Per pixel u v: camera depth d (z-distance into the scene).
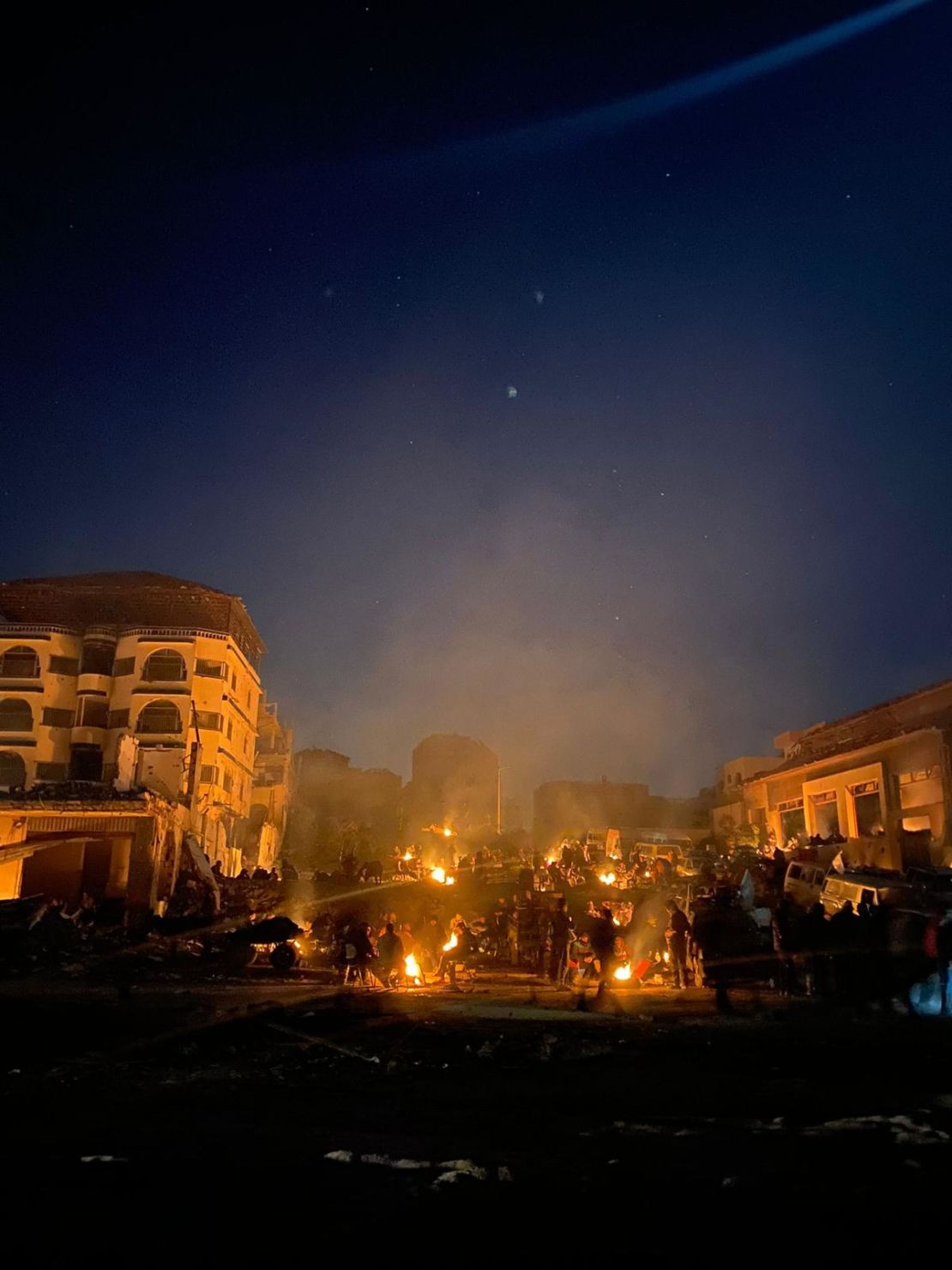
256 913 32.69
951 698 37.66
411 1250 4.79
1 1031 14.08
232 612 58.16
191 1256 4.70
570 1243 4.89
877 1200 5.57
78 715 54.28
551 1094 9.43
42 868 35.50
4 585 57.56
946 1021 15.27
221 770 54.84
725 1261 4.62
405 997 19.55
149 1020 15.21
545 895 35.22
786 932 19.47
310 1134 7.50
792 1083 9.99
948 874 24.59
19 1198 5.64
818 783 45.78
